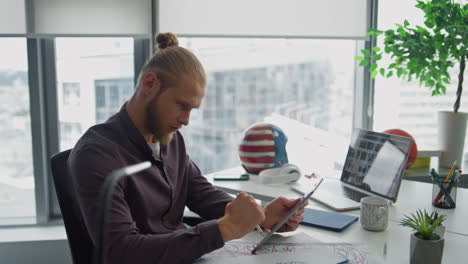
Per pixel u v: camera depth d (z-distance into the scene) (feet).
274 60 8.66
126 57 7.44
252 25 7.39
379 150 4.92
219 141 8.80
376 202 3.98
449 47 6.37
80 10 6.78
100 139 3.44
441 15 6.36
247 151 5.83
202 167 8.64
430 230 3.03
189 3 7.17
